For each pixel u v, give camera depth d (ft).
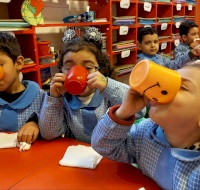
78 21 7.36
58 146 2.96
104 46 8.58
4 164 2.52
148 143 2.25
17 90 3.76
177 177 1.94
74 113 3.50
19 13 6.14
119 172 2.30
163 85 1.68
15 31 5.55
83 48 3.44
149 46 9.29
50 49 6.90
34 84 3.88
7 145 2.95
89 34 3.81
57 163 2.50
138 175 2.25
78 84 2.77
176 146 2.04
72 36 4.35
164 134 2.15
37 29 7.50
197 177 1.85
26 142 3.00
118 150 2.37
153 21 11.08
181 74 1.84
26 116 3.65
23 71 5.86
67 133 3.59
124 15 10.33
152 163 2.17
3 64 3.40
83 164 2.39
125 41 9.89
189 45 10.19
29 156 2.69
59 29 8.30
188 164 1.93
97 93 3.53
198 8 15.35
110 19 8.52
